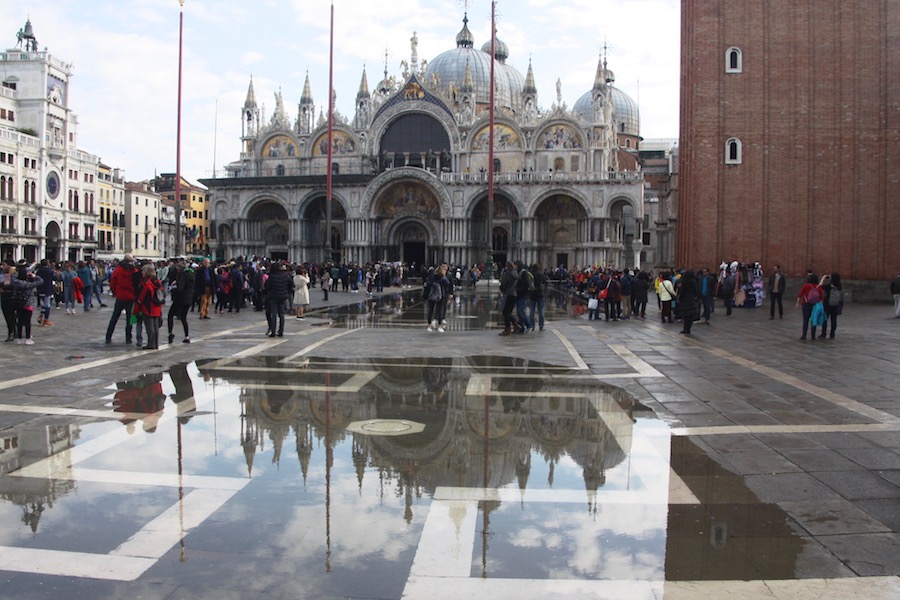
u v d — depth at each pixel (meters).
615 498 9.71
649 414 14.53
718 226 51.50
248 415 14.20
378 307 46.47
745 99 51.22
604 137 100.31
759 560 7.88
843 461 11.40
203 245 155.12
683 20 57.00
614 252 102.62
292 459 11.33
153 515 8.96
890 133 50.09
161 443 12.12
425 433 12.95
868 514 9.21
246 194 109.50
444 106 106.06
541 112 116.31
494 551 8.04
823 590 7.21
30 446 11.84
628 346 25.52
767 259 51.16
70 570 7.50
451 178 101.81
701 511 9.27
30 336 24.80
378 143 109.00
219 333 29.14
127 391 16.41
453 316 39.31
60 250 102.38
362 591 7.13
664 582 7.37
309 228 110.75
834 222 50.62
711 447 12.16
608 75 143.38
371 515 9.03
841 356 23.16
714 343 26.66
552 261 103.19
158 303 23.55
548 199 102.19
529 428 13.36
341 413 14.44
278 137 113.31
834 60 50.50
